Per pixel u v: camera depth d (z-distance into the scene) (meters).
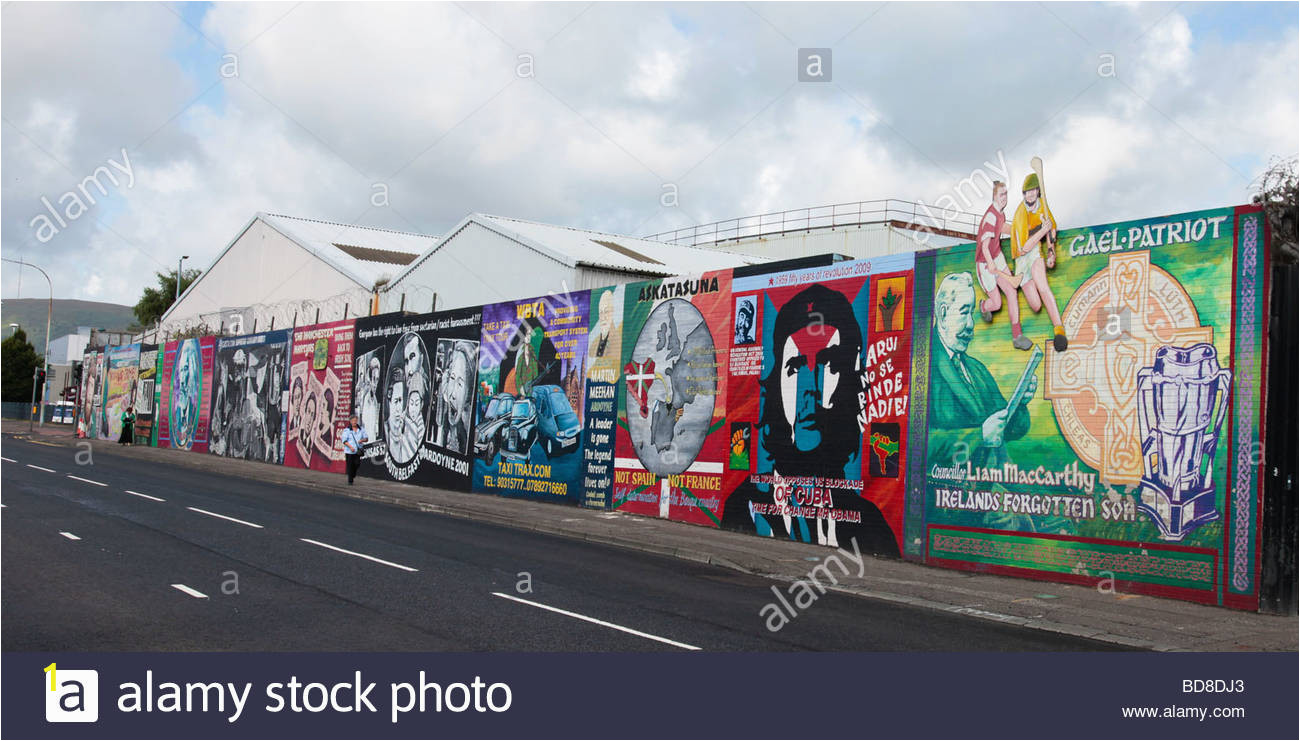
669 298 22.89
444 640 9.51
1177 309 13.80
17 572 12.18
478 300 37.53
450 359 30.72
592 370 25.03
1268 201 13.00
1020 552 15.42
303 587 12.05
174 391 49.97
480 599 11.77
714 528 21.05
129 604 10.60
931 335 17.14
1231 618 12.30
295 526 18.52
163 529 16.91
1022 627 11.80
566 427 25.66
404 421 32.81
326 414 37.53
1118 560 14.20
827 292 19.12
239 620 10.07
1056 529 14.98
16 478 25.48
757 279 20.70
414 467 31.98
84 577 12.07
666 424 22.61
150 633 9.38
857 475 18.19
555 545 18.09
